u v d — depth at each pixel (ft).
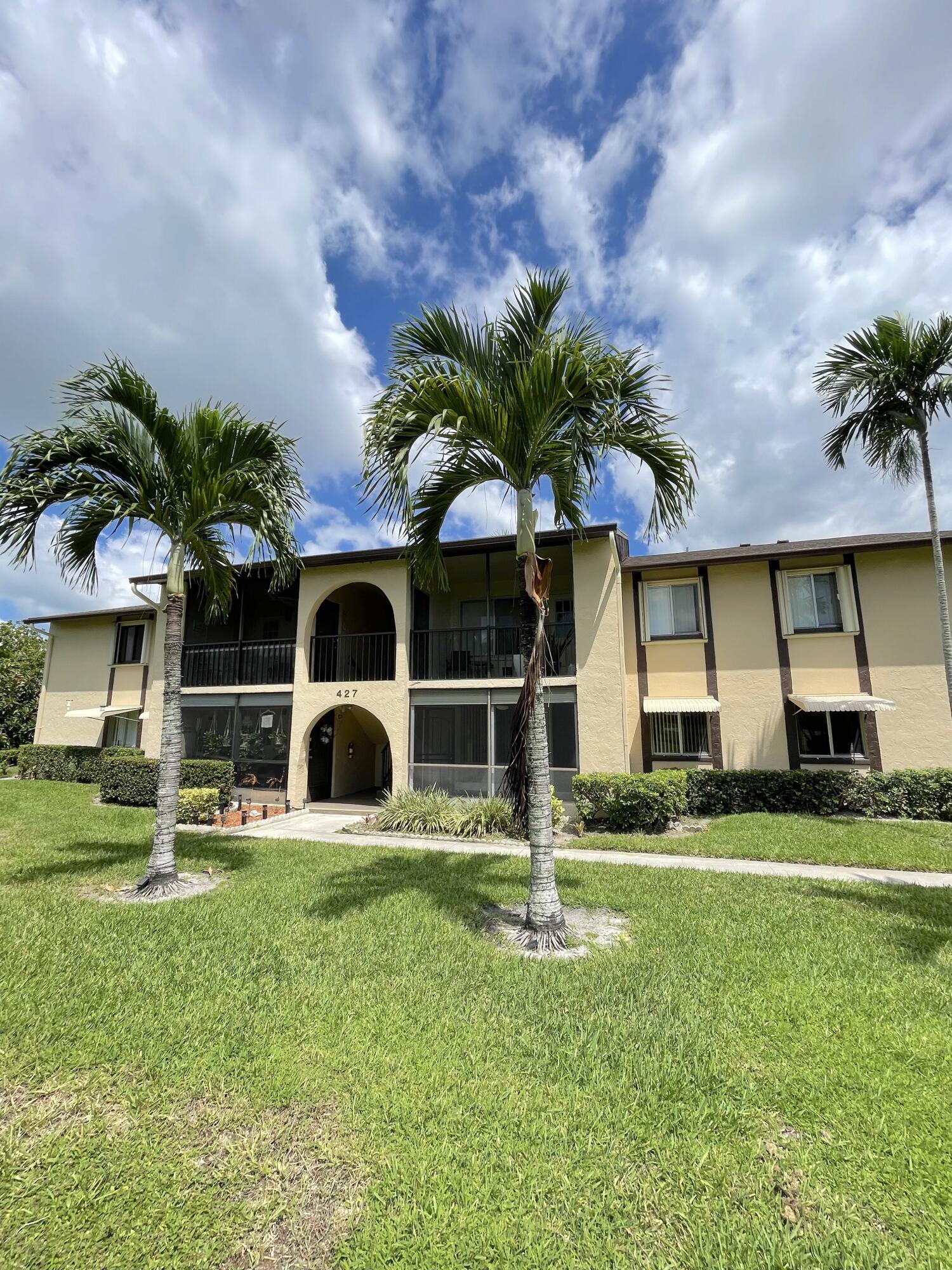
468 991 16.52
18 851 34.47
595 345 22.29
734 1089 12.23
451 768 51.39
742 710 50.90
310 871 30.53
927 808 42.80
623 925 22.48
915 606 47.62
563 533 49.26
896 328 39.63
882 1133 10.96
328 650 63.05
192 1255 8.50
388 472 22.15
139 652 73.67
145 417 27.30
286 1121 11.30
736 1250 8.59
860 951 19.43
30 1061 13.09
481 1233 8.82
